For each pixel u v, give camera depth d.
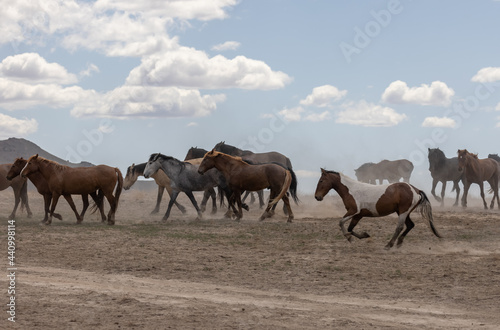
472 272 12.93
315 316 9.09
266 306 9.71
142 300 9.82
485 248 16.42
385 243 17.20
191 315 8.84
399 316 9.36
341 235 18.86
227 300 10.14
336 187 16.12
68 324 8.22
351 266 13.60
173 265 13.64
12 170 21.55
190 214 27.23
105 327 8.12
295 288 11.46
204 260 14.32
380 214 15.90
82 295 10.02
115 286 11.15
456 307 10.05
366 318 9.16
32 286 10.73
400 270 13.17
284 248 16.27
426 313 9.59
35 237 17.66
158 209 27.31
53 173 21.05
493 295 10.86
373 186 15.95
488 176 31.00
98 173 21.31
